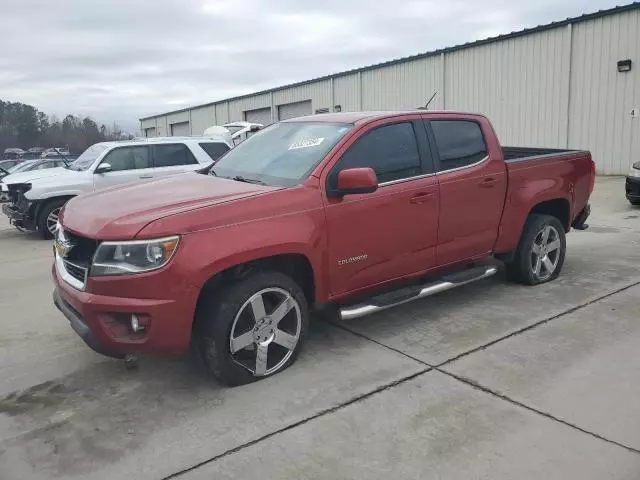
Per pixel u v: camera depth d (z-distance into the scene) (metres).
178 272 3.43
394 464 2.97
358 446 3.14
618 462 2.94
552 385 3.77
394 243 4.52
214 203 3.69
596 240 8.31
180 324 3.49
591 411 3.44
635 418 3.35
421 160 4.73
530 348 4.36
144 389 3.89
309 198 4.00
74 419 3.52
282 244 3.79
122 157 10.83
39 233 11.29
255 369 3.89
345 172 3.97
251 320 3.83
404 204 4.52
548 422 3.33
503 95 19.95
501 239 5.45
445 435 3.22
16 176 11.18
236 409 3.57
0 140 77.75
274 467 2.97
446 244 4.94
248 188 4.05
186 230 3.48
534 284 5.95
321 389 3.80
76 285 3.66
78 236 3.72
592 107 17.39
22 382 4.05
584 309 5.19
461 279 5.04
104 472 2.98
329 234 4.10
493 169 5.24
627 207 11.53
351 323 5.02
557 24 17.88
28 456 3.14
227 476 2.91
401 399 3.64
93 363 4.34
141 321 3.45
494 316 5.08
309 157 4.32
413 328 4.85
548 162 5.83
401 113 4.76
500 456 3.01
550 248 6.01
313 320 5.11
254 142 5.15
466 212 5.03
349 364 4.17
